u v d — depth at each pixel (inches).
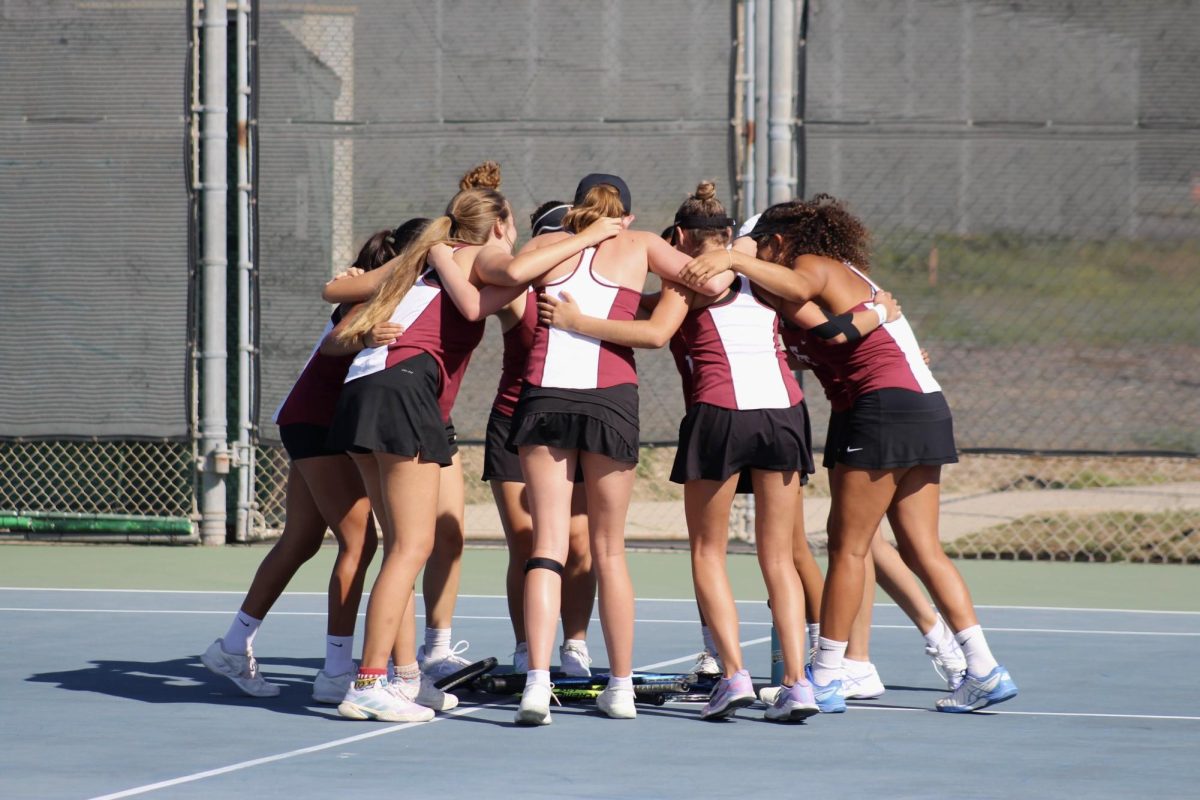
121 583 1148.5
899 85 1233.4
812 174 1240.8
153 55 1314.0
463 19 1273.4
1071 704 717.9
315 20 1293.1
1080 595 1114.1
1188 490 1583.4
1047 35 1222.9
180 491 1384.1
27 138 1323.8
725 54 1254.3
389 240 744.3
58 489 1391.5
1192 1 1208.8
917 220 1236.5
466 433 1279.5
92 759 585.6
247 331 1326.3
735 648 669.3
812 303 681.0
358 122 1289.4
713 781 551.2
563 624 785.6
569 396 663.8
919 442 674.2
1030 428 1235.9
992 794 532.7
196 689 747.4
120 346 1325.0
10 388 1333.7
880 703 723.4
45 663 816.3
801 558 751.1
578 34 1263.5
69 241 1325.0
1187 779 557.9
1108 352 1222.9
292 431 713.6
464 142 1275.8
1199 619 1002.1
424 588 776.9
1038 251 1228.5
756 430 666.8
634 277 681.0
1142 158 1214.9
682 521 1421.0
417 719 668.7
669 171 1261.1
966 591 694.5
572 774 562.9
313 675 794.8
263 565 729.6
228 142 1341.0
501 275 657.6
